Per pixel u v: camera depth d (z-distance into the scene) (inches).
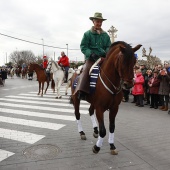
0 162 175.2
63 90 678.5
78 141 223.8
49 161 177.0
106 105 179.2
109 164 172.6
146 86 455.2
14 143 217.6
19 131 258.5
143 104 452.8
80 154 191.2
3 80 896.9
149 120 317.4
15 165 169.9
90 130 263.6
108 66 174.4
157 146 211.5
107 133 251.8
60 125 286.5
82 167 167.5
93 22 204.7
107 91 174.2
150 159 182.1
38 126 281.1
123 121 311.3
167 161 178.5
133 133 252.8
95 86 182.5
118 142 221.6
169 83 386.3
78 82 198.5
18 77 1496.1
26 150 199.6
